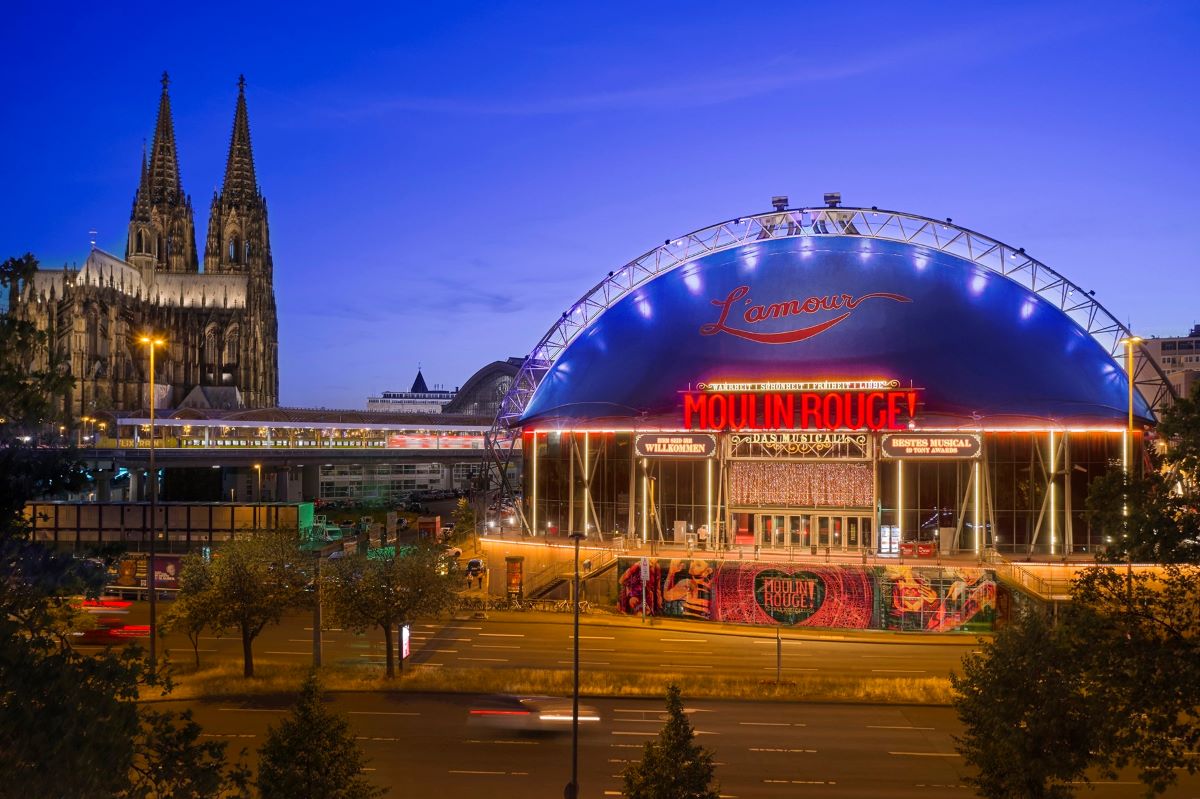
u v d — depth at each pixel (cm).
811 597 8088
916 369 9031
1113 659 2862
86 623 4175
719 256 10306
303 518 9750
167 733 2216
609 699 5731
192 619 6141
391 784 4225
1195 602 2911
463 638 7575
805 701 5694
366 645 7356
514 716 5309
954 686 3638
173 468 18662
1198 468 2917
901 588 7931
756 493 9288
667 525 9481
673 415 9356
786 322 9519
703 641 7519
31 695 1889
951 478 8875
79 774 1828
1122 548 2970
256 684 5922
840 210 9962
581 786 4222
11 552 2097
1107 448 8681
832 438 8969
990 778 3372
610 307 10506
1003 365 9012
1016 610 7475
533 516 9994
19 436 2319
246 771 2584
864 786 4269
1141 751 2812
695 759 3083
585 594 8825
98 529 9556
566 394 10088
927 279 9575
